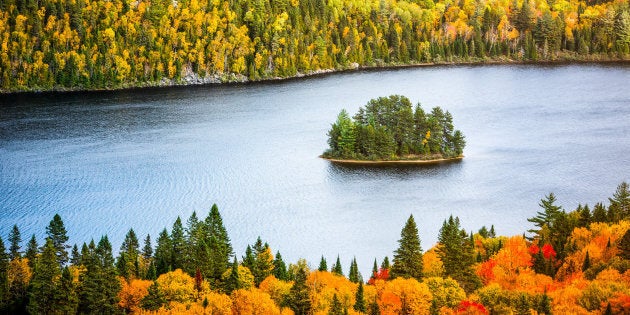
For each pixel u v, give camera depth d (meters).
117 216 168.25
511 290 112.94
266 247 132.00
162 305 114.00
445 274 122.62
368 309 107.75
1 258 126.06
